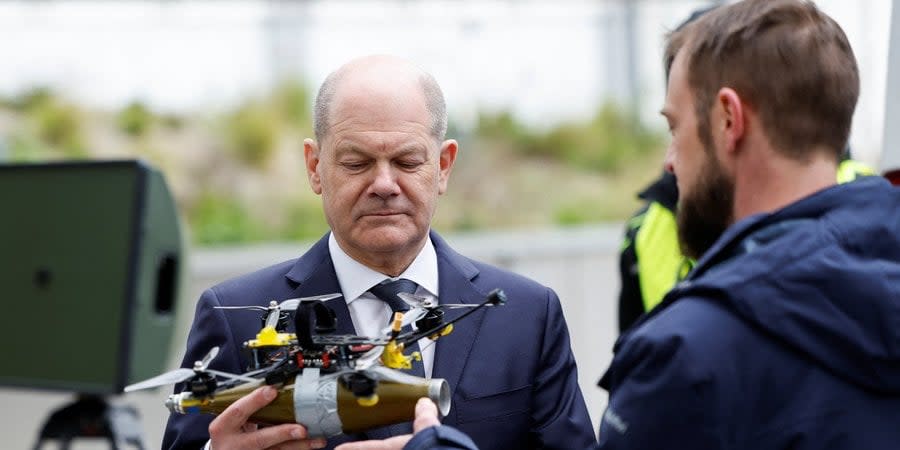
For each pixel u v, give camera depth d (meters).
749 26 3.19
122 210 5.69
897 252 3.04
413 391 3.33
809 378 2.98
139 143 21.17
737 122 3.17
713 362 2.97
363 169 3.92
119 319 5.64
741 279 3.00
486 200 22.41
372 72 3.96
